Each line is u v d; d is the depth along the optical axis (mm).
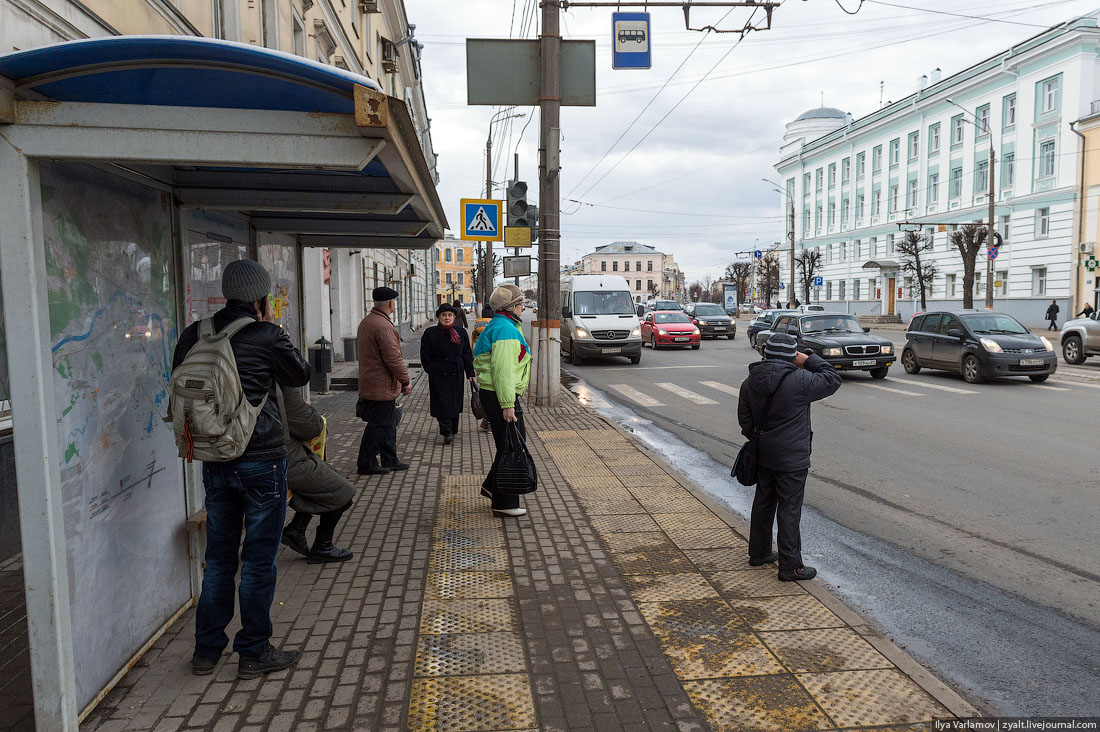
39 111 2473
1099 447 8180
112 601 3031
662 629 3609
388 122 2654
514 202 11344
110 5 5977
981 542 5180
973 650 3604
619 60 11172
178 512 3697
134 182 3227
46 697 2553
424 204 4465
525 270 13492
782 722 2812
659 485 6473
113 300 3041
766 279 72500
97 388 2908
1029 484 6680
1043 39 34938
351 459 7555
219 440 2896
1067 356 17953
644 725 2795
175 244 3689
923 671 3180
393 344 6707
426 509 5707
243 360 2965
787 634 3553
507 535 5070
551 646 3430
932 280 43375
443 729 2762
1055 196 34656
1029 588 4367
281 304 6086
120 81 2666
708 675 3162
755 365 4348
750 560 4508
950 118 42219
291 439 4312
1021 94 36625
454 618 3732
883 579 4523
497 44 10703
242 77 2615
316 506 4391
